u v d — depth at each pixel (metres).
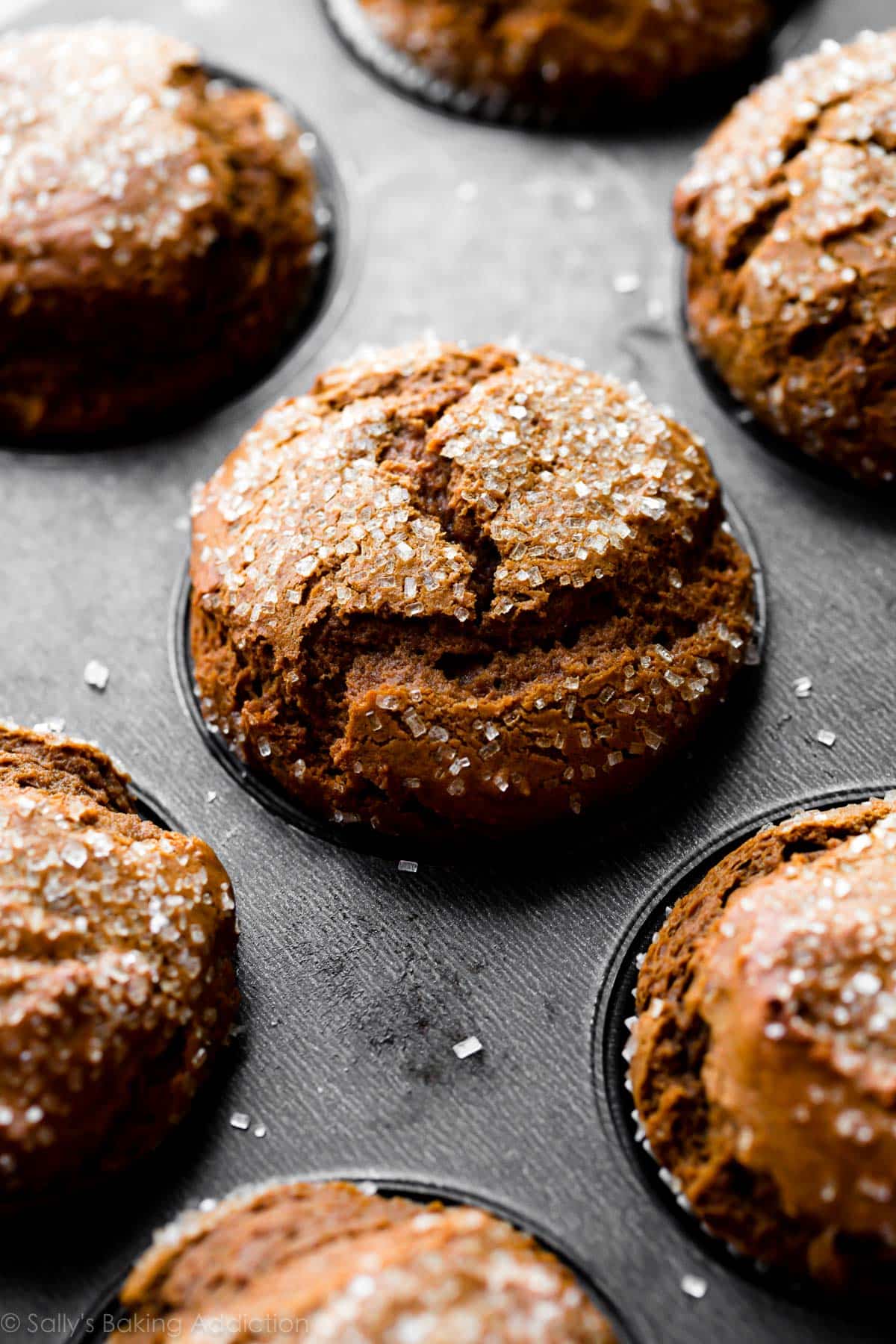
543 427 0.30
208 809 0.30
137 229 0.32
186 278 0.32
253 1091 0.28
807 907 0.27
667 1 0.34
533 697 0.29
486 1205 0.27
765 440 0.32
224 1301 0.26
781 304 0.31
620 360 0.33
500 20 0.34
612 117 0.35
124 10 0.37
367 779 0.29
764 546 0.31
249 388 0.33
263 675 0.29
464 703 0.29
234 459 0.31
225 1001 0.28
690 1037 0.27
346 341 0.33
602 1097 0.28
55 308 0.32
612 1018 0.28
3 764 0.29
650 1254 0.27
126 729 0.31
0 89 0.33
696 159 0.33
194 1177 0.28
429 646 0.29
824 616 0.31
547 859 0.29
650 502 0.29
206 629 0.30
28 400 0.33
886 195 0.31
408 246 0.34
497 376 0.30
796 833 0.28
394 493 0.29
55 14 0.37
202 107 0.34
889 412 0.31
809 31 0.35
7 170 0.32
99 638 0.31
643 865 0.29
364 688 0.29
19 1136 0.27
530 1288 0.26
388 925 0.29
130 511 0.32
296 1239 0.26
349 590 0.29
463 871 0.29
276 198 0.33
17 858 0.28
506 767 0.29
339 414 0.30
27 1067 0.27
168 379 0.33
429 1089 0.28
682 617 0.29
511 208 0.34
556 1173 0.27
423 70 0.35
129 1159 0.27
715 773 0.30
